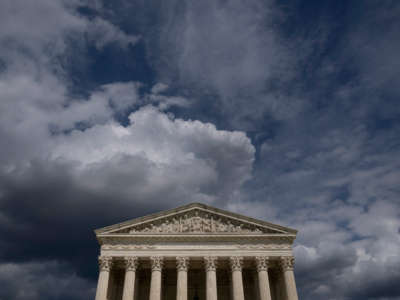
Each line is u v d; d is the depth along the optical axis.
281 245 72.25
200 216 75.69
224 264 74.44
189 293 80.56
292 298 66.50
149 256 70.12
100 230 72.44
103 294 65.50
